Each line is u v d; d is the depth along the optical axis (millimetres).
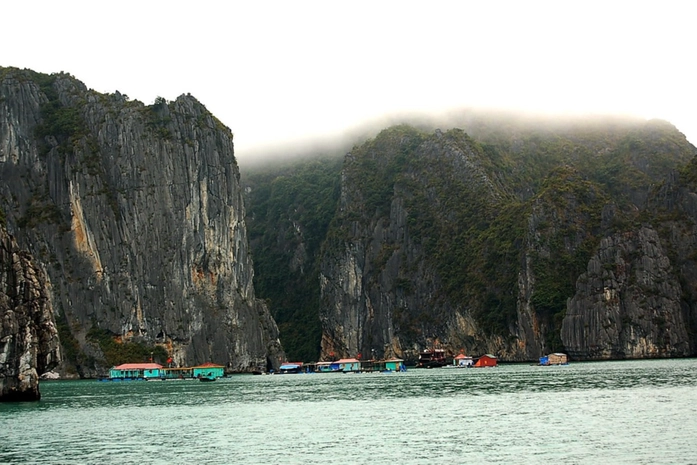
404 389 140750
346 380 188375
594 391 114875
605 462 60969
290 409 105500
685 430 73875
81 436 79750
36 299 112125
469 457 64500
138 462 65750
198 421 92062
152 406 112812
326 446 71750
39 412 101500
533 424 80812
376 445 71500
